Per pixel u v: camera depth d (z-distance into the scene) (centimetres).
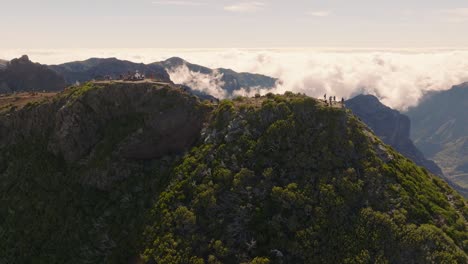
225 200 9050
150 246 8719
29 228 9806
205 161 9938
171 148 10912
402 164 10488
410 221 8838
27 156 11125
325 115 10288
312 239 8400
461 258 8300
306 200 8919
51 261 9212
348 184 9125
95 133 11081
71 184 10438
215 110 11206
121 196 10112
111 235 9431
